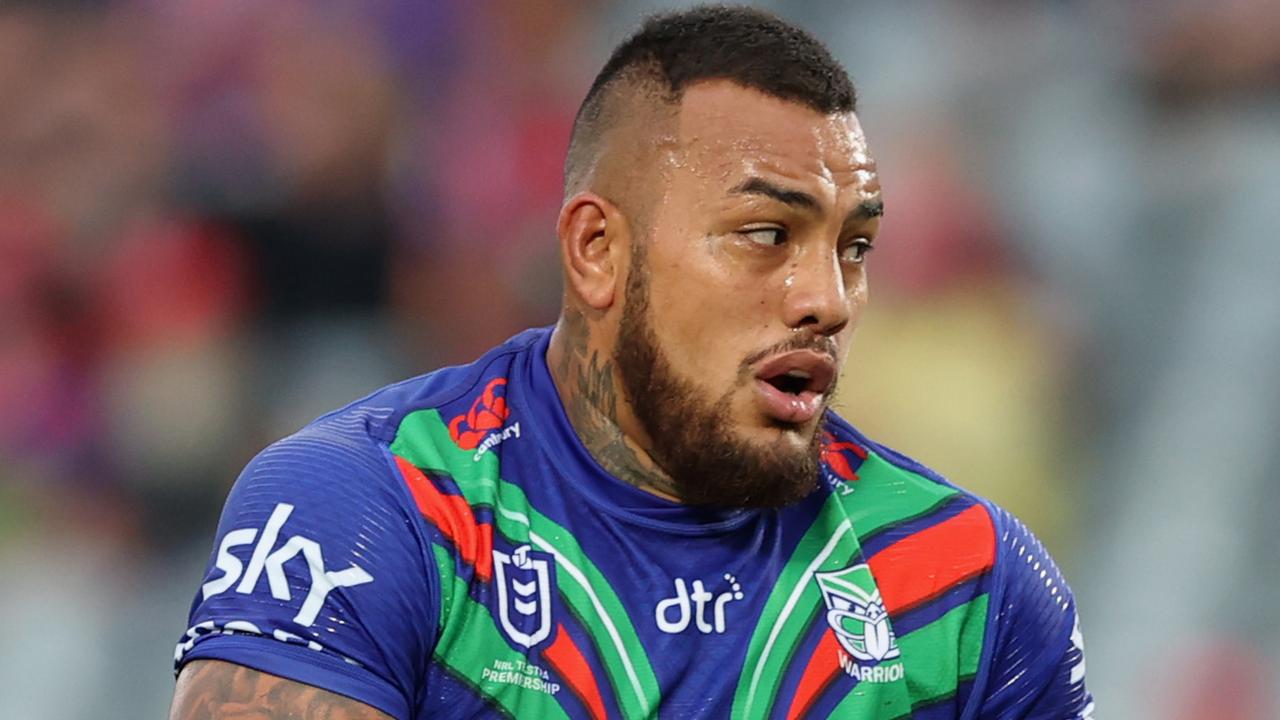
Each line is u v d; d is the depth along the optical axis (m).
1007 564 10.37
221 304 25.77
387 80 28.11
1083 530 26.12
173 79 27.91
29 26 29.12
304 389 25.56
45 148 27.94
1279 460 26.19
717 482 9.66
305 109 26.47
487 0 30.02
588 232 9.93
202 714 8.81
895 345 25.25
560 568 9.60
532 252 26.88
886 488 10.54
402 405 10.13
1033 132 29.12
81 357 26.17
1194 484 26.16
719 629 9.70
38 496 25.36
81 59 28.80
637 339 9.71
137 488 25.22
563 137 28.36
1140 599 24.91
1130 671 24.00
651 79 9.81
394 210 26.95
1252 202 28.73
